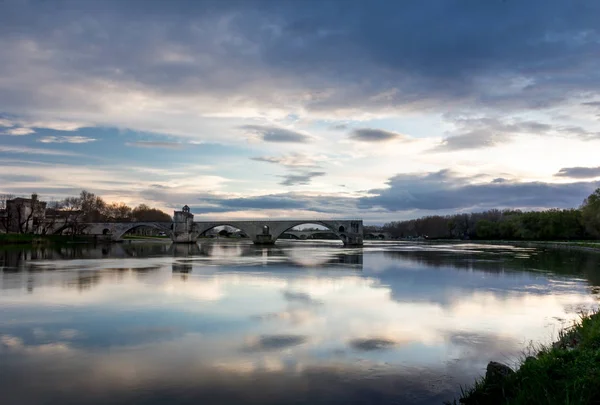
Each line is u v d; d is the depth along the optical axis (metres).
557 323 32.09
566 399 13.92
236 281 54.12
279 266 74.12
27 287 48.38
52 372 22.22
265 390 19.97
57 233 180.75
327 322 32.47
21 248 126.06
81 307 37.62
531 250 127.44
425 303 39.69
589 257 95.44
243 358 24.30
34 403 18.77
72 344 26.89
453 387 20.36
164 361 23.83
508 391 16.80
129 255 101.75
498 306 38.31
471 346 26.53
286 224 182.00
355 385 20.59
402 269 69.12
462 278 57.50
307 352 25.34
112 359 24.16
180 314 35.00
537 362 17.89
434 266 74.25
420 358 24.36
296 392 19.78
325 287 49.31
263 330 30.11
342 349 25.92
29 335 28.84
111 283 51.69
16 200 179.62
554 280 55.38
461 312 35.91
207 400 18.95
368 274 62.16
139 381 21.06
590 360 16.81
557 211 192.75
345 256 100.88
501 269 69.00
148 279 55.53
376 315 34.75
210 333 29.33
